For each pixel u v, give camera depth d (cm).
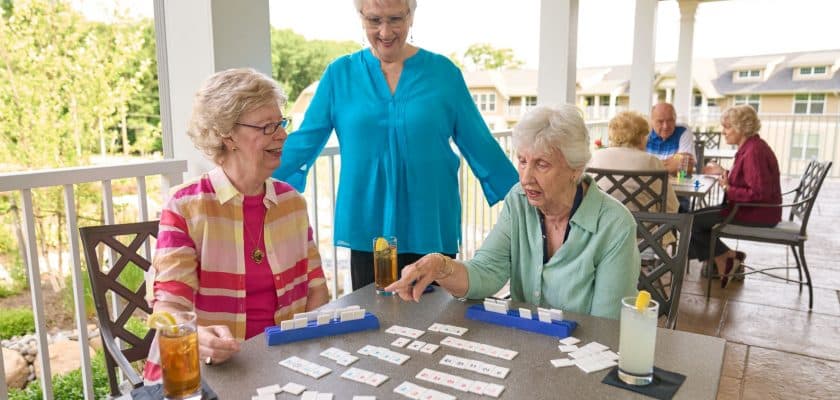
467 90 223
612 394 100
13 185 175
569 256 157
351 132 210
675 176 444
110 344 149
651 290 178
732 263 398
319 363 112
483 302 151
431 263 146
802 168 982
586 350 117
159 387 103
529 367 110
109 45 762
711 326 326
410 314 141
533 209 166
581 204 155
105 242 162
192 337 95
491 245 170
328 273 418
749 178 376
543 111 149
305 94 1013
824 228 583
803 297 375
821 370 271
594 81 2447
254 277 154
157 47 228
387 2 188
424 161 207
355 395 99
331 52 1170
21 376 427
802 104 2394
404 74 207
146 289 167
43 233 632
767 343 303
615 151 352
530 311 132
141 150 802
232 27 220
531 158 149
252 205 156
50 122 738
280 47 1137
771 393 251
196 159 232
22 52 715
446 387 102
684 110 800
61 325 544
